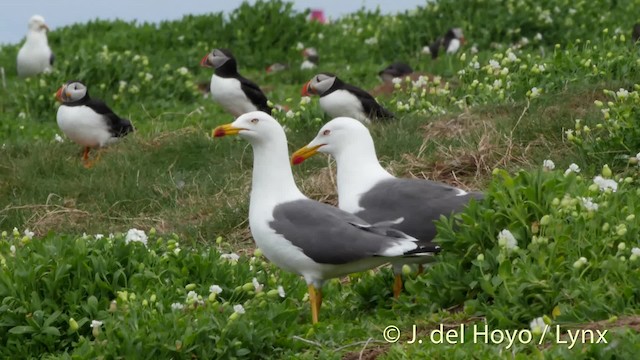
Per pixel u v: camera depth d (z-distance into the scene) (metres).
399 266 10.02
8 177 15.83
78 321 9.59
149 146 16.61
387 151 14.70
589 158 13.06
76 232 14.18
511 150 13.84
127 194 15.06
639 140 12.80
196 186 15.01
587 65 16.05
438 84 17.58
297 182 14.37
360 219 9.85
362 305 10.23
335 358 8.57
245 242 13.41
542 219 9.09
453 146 14.36
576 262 8.84
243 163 15.59
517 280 8.88
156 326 8.95
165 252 10.73
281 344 9.05
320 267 9.68
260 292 9.85
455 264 9.40
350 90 16.56
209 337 8.89
